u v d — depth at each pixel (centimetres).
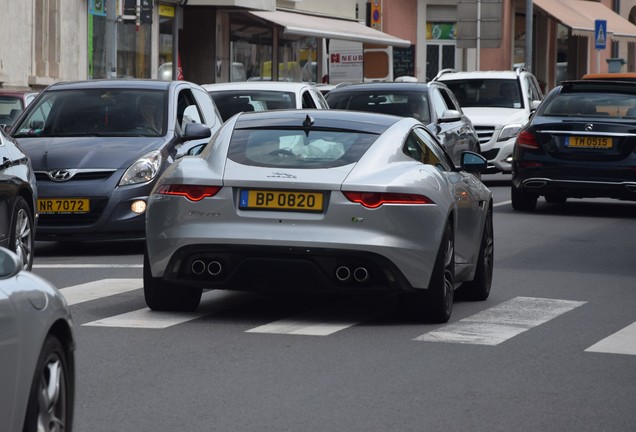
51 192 2061
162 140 2175
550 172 2880
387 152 1444
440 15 7688
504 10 7925
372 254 1379
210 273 1405
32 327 784
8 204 1677
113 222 2064
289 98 3002
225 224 1398
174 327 1409
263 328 1411
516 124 3950
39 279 834
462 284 1662
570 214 2967
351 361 1237
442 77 4153
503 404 1072
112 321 1439
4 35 4456
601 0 9394
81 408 1035
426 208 1405
